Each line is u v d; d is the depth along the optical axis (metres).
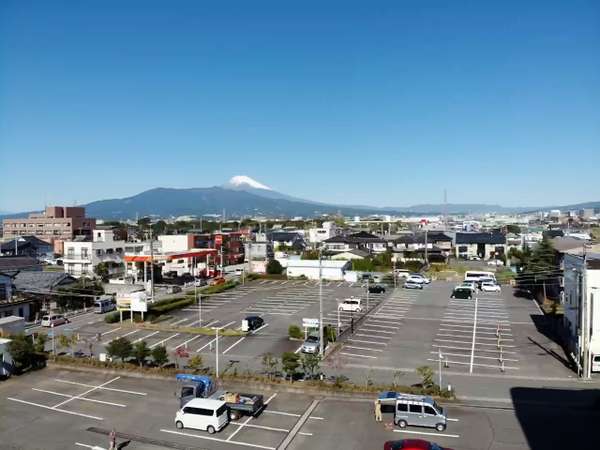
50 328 39.66
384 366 28.92
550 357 30.55
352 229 158.38
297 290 58.06
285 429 20.66
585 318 26.89
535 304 48.09
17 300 43.00
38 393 25.06
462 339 34.97
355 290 57.59
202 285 61.19
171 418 21.89
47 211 118.75
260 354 31.69
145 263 56.72
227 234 82.44
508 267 76.31
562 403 23.00
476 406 22.77
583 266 28.00
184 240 77.62
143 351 28.34
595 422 20.91
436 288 58.50
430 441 19.27
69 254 69.94
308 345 32.09
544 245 55.09
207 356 31.27
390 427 20.67
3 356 27.61
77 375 27.86
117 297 42.75
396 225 188.25
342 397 24.19
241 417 21.88
